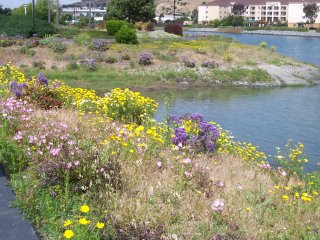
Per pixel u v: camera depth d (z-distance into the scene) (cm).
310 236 565
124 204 555
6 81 1429
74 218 525
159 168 721
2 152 719
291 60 4622
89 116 1132
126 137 806
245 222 576
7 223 518
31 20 4997
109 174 621
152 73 3628
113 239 487
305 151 1633
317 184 893
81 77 3359
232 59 4191
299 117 2306
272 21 18850
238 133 1909
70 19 12444
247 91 3309
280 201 684
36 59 3709
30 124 867
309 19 17275
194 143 963
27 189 592
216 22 17938
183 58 4000
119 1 7150
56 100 1280
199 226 539
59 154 649
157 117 1938
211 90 3312
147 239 488
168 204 585
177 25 6203
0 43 4006
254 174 879
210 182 691
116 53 3991
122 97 1255
